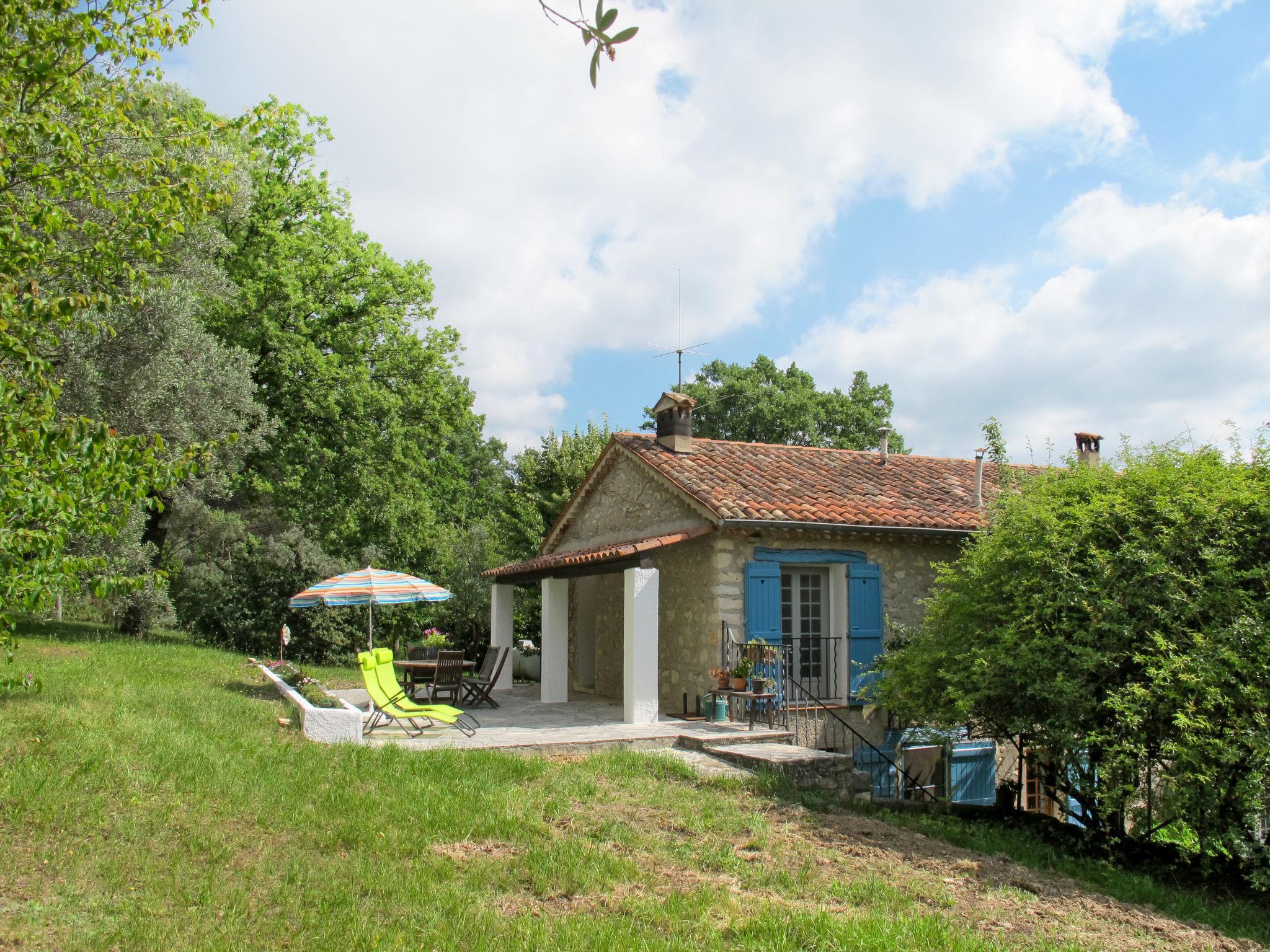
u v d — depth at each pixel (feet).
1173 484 29.04
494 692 53.62
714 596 39.11
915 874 21.63
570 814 23.21
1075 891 22.39
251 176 65.21
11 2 20.56
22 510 17.46
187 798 20.86
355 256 78.74
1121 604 27.73
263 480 71.15
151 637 65.51
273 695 37.81
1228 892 26.23
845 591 41.63
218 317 69.36
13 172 22.33
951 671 31.48
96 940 13.78
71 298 18.93
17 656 40.50
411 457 80.33
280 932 14.79
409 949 14.42
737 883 19.43
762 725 36.88
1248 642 25.68
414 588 44.73
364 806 21.90
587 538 54.65
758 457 48.19
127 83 25.13
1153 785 27.89
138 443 18.67
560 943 14.94
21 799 18.93
